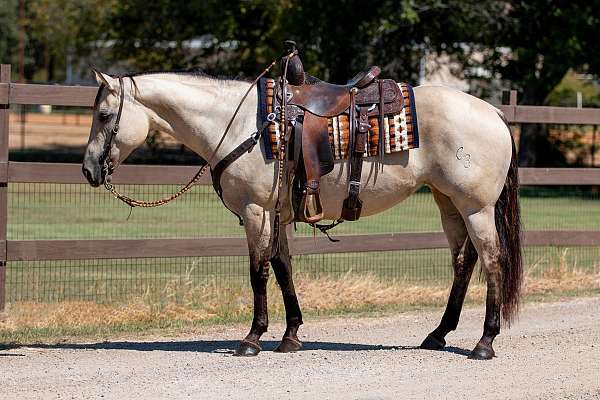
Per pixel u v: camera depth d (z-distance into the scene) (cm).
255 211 890
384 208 920
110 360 896
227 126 894
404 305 1230
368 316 1158
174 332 1055
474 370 854
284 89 888
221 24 3775
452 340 1009
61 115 6712
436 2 3042
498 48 3588
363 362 884
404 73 3444
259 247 895
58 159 3538
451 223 949
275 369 852
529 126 3269
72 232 1894
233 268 1473
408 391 776
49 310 1138
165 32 3988
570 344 977
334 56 3284
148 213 2253
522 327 1082
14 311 1124
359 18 3198
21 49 6222
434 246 1279
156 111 904
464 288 951
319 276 1345
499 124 905
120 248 1127
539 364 880
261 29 3875
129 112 895
